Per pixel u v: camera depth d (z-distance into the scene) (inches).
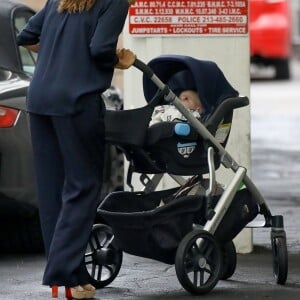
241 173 823.1
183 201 798.5
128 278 876.0
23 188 917.8
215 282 816.3
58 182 778.2
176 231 803.4
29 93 770.2
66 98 751.7
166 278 877.8
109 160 1034.1
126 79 986.7
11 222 978.1
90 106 756.0
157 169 807.1
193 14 968.9
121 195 825.5
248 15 971.9
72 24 759.7
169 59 826.2
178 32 968.9
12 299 804.6
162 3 967.6
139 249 807.1
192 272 826.2
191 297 808.9
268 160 1652.3
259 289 837.8
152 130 787.4
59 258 756.6
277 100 2501.2
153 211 786.8
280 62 3002.0
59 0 773.3
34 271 907.4
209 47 971.9
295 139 1894.7
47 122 771.4
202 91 814.5
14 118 916.6
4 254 985.5
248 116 974.4
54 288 805.2
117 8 753.6
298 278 877.8
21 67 995.9
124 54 765.9
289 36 2989.7
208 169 818.8
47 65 764.0
